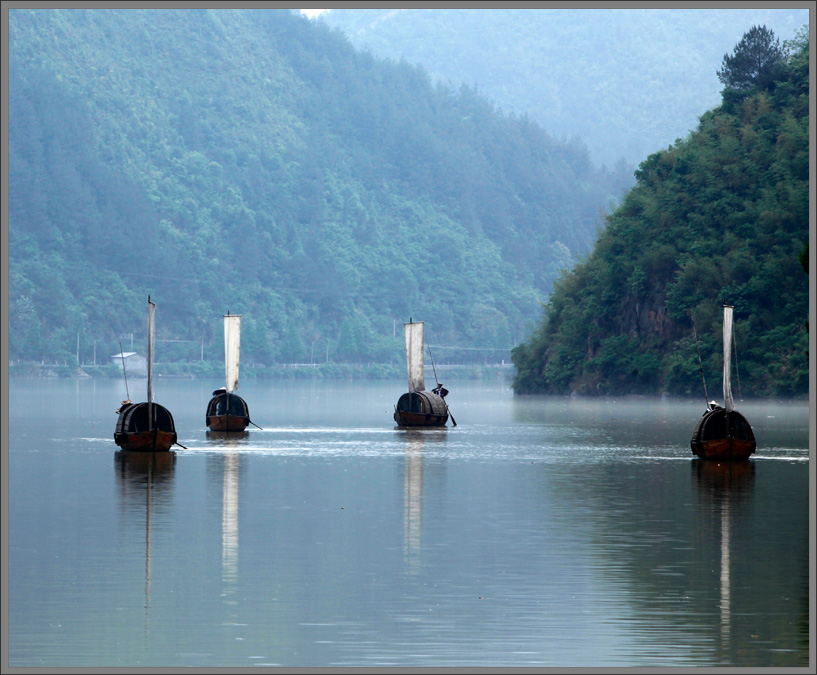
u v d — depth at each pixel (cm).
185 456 16862
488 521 10256
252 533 9562
